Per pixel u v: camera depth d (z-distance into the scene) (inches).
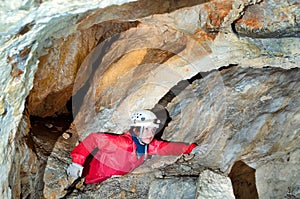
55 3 47.6
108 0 50.1
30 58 61.9
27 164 81.4
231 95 111.7
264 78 112.6
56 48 98.1
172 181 92.7
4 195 64.2
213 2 78.8
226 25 86.4
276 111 104.3
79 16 69.1
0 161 61.2
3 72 55.1
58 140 110.3
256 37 88.9
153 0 73.9
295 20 80.0
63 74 108.3
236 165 100.0
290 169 104.3
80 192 98.0
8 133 64.1
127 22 102.3
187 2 77.9
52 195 92.6
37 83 102.1
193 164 104.3
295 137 102.3
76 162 96.2
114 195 98.5
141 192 99.4
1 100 57.8
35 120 117.3
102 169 101.8
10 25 48.2
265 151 101.7
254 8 80.9
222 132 105.9
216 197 81.0
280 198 106.0
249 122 105.1
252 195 100.7
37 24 52.7
